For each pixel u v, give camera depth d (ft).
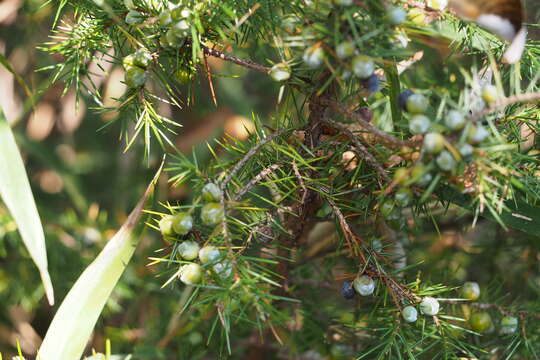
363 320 1.94
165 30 1.74
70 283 2.59
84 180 3.49
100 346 2.46
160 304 2.52
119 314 2.81
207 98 3.09
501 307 1.81
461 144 1.50
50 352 1.78
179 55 1.78
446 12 1.74
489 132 1.61
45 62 2.82
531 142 2.15
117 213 2.92
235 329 2.36
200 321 2.28
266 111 3.23
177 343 2.41
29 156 3.32
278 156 1.75
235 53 2.46
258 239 1.72
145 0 1.82
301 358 2.27
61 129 3.06
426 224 2.42
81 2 1.86
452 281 2.22
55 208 3.20
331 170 1.79
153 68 1.81
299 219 1.85
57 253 2.63
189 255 1.63
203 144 3.02
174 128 3.06
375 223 1.84
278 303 2.14
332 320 2.12
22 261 2.64
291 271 2.23
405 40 1.63
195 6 1.72
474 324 1.79
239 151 1.77
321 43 1.56
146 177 3.02
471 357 1.78
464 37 1.93
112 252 1.83
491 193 1.56
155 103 1.95
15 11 2.63
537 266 2.37
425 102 1.55
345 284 1.77
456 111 1.51
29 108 2.85
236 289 1.61
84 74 1.91
